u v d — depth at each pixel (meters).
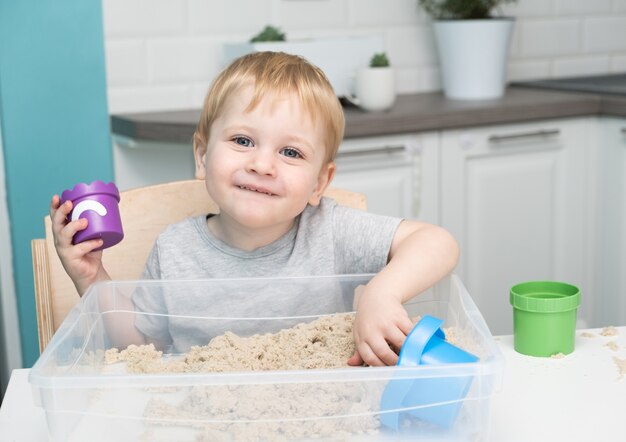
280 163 1.11
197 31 2.46
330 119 1.15
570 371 0.98
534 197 2.48
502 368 0.74
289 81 1.10
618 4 3.06
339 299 1.09
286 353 0.97
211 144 1.13
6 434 0.87
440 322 0.81
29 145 2.29
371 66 2.30
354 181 2.22
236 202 1.11
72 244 1.07
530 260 2.51
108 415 0.74
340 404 0.74
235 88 1.11
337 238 1.25
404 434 0.75
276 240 1.24
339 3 2.63
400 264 1.05
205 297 1.07
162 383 0.73
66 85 2.30
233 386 0.74
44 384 0.73
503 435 0.82
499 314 2.51
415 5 2.73
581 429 0.84
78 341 0.89
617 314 2.54
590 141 2.52
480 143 2.37
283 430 0.74
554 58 2.99
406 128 2.22
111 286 1.04
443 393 0.74
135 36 2.38
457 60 2.56
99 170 2.36
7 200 2.30
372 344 0.93
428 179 2.31
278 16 2.55
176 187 1.36
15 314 2.34
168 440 0.75
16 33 2.23
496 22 2.52
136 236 1.33
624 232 2.47
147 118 2.25
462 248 2.40
